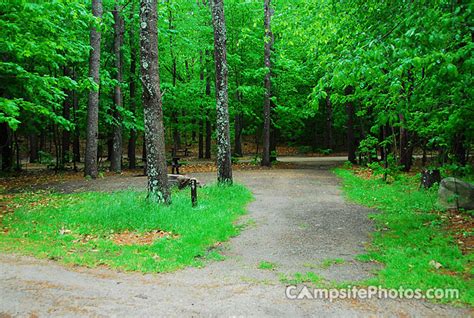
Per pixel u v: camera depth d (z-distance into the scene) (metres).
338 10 9.76
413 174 16.02
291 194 12.42
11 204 10.55
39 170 22.34
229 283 4.95
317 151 38.09
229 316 3.93
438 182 11.80
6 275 5.15
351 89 20.70
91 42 16.45
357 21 8.55
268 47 22.08
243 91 22.09
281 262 5.82
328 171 19.91
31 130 21.05
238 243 6.95
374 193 11.95
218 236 7.21
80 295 4.51
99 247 6.58
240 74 24.02
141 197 10.64
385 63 5.50
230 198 11.01
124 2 20.16
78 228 7.70
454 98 6.38
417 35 5.08
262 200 11.32
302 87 28.34
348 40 8.77
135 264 5.67
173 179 13.26
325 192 12.82
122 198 10.50
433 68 5.50
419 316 3.88
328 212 9.55
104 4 19.42
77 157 26.98
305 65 23.67
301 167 22.28
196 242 6.75
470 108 6.91
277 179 16.34
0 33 9.72
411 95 7.23
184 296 4.50
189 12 25.30
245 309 4.10
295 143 43.47
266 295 4.50
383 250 6.22
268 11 21.61
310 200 11.30
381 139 19.78
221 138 12.67
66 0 10.50
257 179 16.34
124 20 21.02
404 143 16.33
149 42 9.12
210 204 9.83
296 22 13.38
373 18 7.86
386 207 9.85
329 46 10.92
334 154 36.16
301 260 5.90
